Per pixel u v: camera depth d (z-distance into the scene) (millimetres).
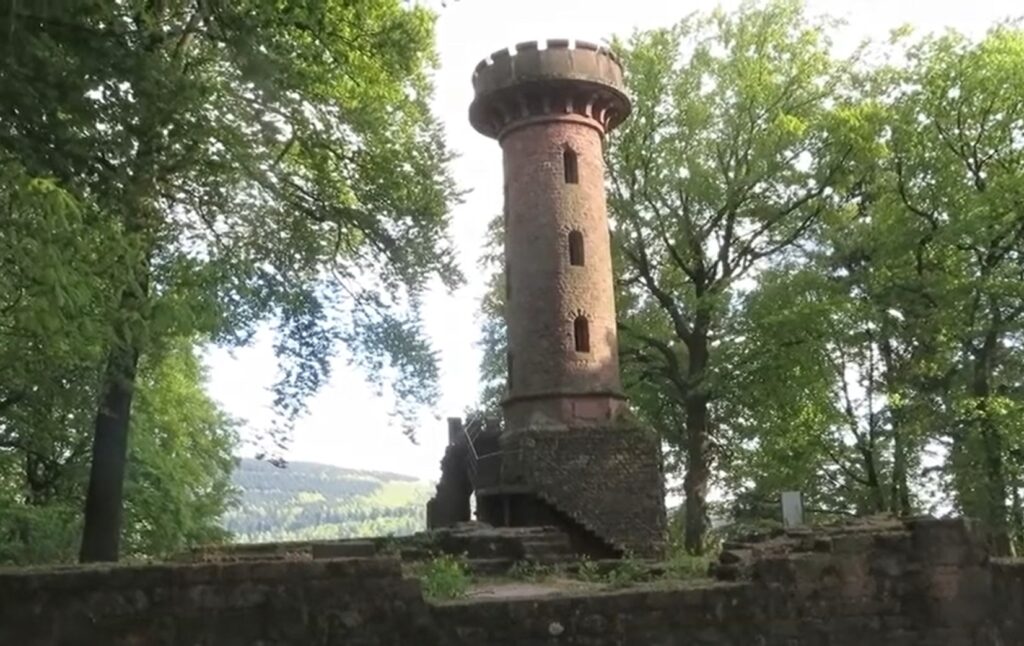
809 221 34750
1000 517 26875
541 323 27719
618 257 35594
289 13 13898
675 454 39031
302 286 20781
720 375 31859
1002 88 28859
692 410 33375
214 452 38281
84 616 9258
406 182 21422
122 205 12172
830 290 31766
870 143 31391
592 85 29062
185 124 13367
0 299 9008
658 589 10508
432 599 10484
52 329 8711
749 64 33719
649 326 36156
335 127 19969
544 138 28938
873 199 33969
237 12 13250
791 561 10758
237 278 17312
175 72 12867
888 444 34125
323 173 20578
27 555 26297
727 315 33688
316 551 12750
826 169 33500
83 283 8797
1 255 8469
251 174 17875
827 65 33938
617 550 24906
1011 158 29719
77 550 27578
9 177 8453
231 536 36375
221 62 15984
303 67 18047
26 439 25859
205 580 9547
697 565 14812
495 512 26156
